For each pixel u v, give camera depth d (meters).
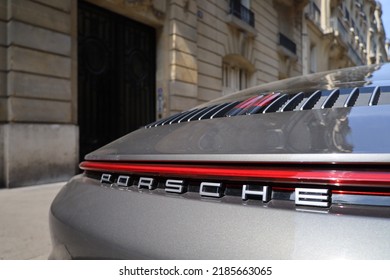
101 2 7.88
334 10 26.34
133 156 1.41
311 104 1.46
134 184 1.36
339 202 0.91
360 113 1.21
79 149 7.63
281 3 16.55
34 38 6.39
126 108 8.94
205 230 1.02
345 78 1.86
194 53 10.23
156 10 9.21
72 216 1.42
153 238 1.09
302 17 19.44
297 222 0.92
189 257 1.00
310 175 0.96
